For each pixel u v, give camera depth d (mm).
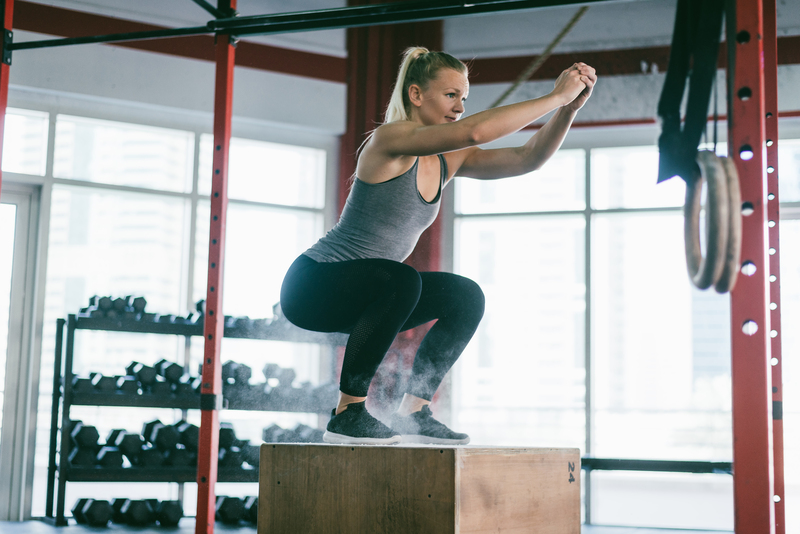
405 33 6387
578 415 6652
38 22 5457
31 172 5508
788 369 6047
